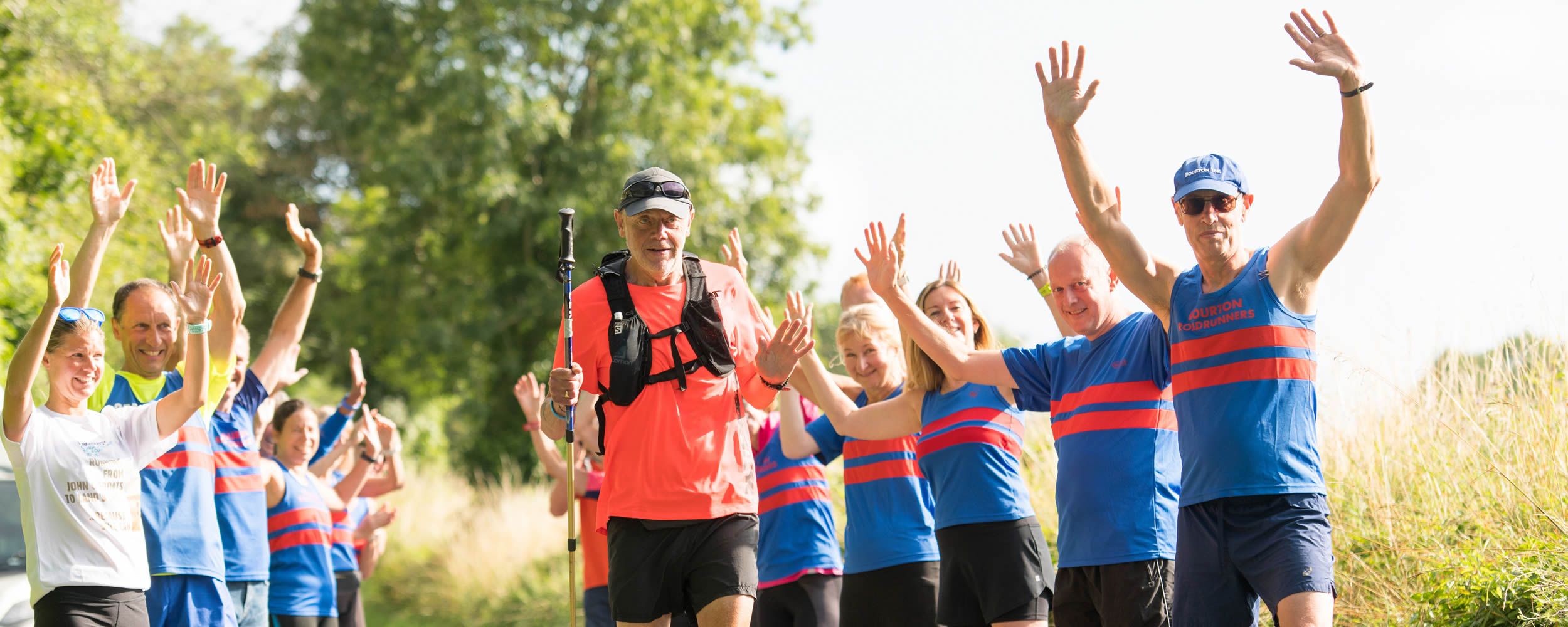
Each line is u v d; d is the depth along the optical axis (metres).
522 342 27.23
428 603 16.22
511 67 26.27
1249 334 4.58
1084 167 4.89
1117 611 5.07
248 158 32.03
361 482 9.76
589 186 25.38
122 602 5.39
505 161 25.44
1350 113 4.37
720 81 28.48
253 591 6.90
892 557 6.43
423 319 27.39
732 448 5.41
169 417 5.75
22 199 15.41
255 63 39.00
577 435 6.98
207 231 6.41
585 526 9.30
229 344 6.45
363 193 37.12
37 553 5.26
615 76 26.11
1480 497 6.46
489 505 18.80
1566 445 6.07
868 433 6.34
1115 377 5.24
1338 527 6.96
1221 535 4.57
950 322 6.50
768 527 7.41
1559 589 5.31
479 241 25.86
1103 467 5.17
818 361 6.44
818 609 7.20
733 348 5.55
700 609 5.30
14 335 14.08
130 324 6.21
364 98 27.41
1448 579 5.90
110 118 19.19
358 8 26.69
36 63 16.98
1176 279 4.86
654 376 5.31
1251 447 4.51
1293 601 4.31
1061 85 4.94
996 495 5.80
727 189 27.59
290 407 8.48
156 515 6.09
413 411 32.03
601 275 5.46
